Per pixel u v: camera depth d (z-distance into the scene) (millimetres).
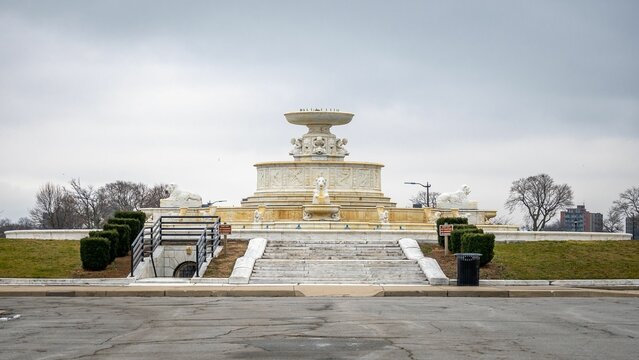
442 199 72375
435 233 55625
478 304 34906
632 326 27453
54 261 47625
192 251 50031
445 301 36344
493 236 47719
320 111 73625
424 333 25328
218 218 52375
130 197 142375
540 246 53125
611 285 44969
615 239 62656
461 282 43531
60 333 25578
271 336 24609
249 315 30062
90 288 40500
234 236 53656
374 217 66938
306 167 70625
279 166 71000
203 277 45625
